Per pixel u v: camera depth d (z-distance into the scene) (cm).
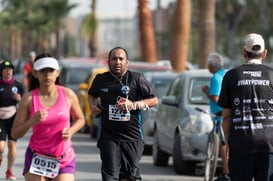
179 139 2188
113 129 1544
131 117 1541
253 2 10700
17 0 11575
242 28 11394
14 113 2062
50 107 1261
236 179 1328
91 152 2823
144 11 5050
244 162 1318
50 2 9875
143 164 2508
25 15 11512
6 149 2755
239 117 1323
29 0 11475
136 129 1550
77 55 16912
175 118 2253
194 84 2280
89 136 3528
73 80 4109
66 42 15612
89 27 7569
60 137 1261
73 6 9975
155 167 2427
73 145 3080
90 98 1580
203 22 4350
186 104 2230
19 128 1245
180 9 4616
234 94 1334
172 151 2269
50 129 1257
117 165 1539
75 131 1272
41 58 1259
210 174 1995
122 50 1559
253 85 1327
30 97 1266
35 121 1227
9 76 2055
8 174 2084
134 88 1548
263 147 1310
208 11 4347
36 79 1284
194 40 11506
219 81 1961
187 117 2173
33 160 1262
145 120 2689
